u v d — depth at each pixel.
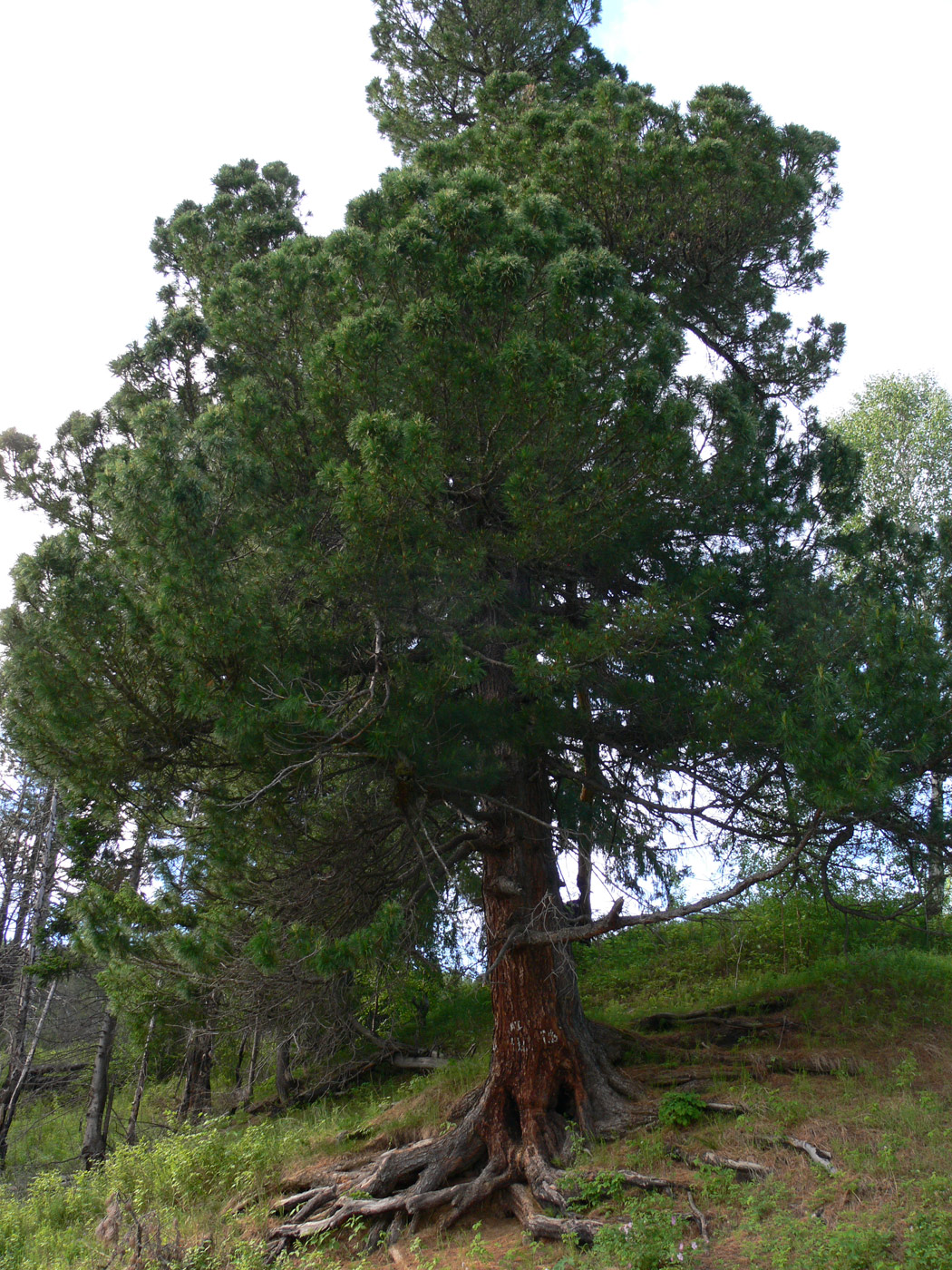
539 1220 7.70
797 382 12.89
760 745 8.60
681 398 8.67
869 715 7.20
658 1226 6.96
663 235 11.50
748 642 8.29
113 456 8.57
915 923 12.02
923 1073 8.95
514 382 7.85
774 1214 6.88
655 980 14.62
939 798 8.37
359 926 9.47
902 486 22.30
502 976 9.38
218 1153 10.06
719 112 11.68
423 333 8.05
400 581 8.13
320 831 9.21
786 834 9.30
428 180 9.52
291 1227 8.47
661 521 9.57
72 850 10.81
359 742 7.79
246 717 7.21
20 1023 16.66
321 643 8.34
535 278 8.71
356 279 8.80
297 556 8.16
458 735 8.42
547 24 15.26
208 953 8.17
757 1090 8.82
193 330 11.57
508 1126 9.00
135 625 7.49
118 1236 8.90
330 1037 12.84
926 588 10.17
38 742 7.87
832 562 11.30
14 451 13.45
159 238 13.61
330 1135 10.50
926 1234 6.12
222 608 7.32
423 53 15.80
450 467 8.37
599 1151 8.44
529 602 9.49
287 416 9.28
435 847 8.70
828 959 13.12
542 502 8.15
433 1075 11.68
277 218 12.94
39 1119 18.55
